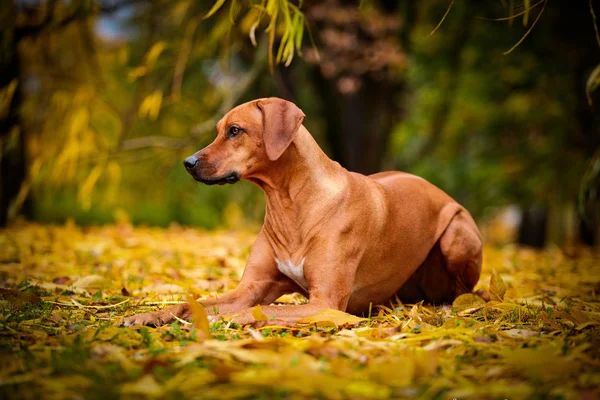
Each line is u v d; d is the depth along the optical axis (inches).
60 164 420.5
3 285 214.2
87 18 386.9
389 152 777.6
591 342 141.3
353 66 520.4
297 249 180.5
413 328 155.8
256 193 606.9
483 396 107.3
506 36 561.6
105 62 555.8
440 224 209.2
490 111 639.8
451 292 217.0
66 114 447.5
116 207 652.7
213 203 655.1
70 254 302.7
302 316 166.7
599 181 355.6
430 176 761.6
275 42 499.2
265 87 524.1
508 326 166.1
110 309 187.5
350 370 116.6
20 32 362.9
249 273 186.9
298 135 179.8
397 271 197.8
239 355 121.4
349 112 573.3
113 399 103.6
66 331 151.3
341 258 178.1
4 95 337.1
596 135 574.9
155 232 437.4
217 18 442.9
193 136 425.1
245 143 177.2
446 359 130.1
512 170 652.1
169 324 163.6
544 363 119.7
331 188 180.5
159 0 442.0
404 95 674.2
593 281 261.0
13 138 373.7
